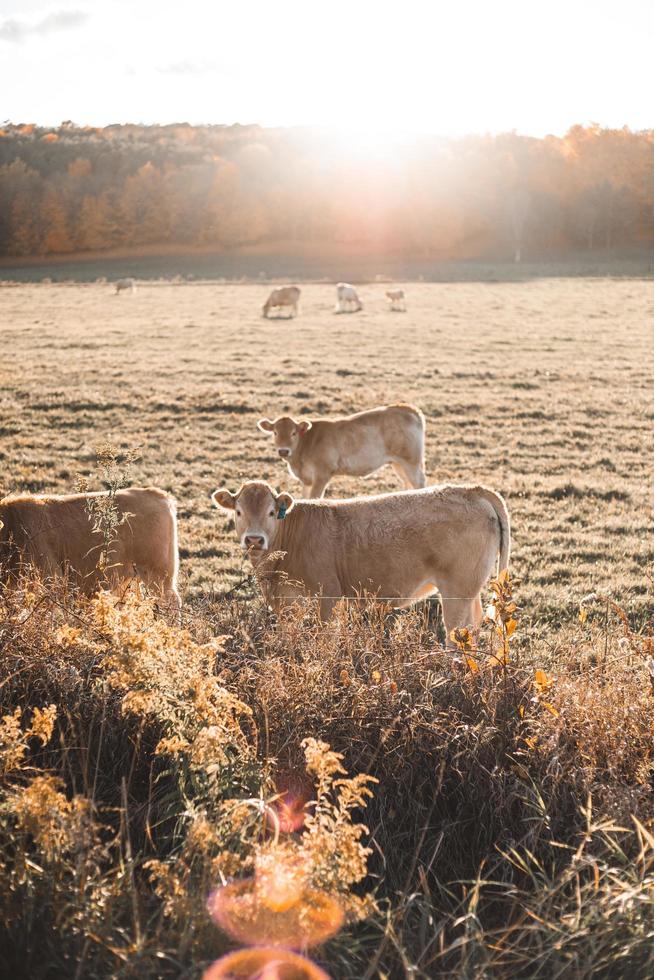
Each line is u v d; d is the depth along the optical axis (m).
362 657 4.38
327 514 7.28
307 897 2.75
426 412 19.59
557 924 2.90
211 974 2.58
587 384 23.16
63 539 7.14
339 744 3.78
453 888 3.40
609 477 14.05
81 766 3.55
